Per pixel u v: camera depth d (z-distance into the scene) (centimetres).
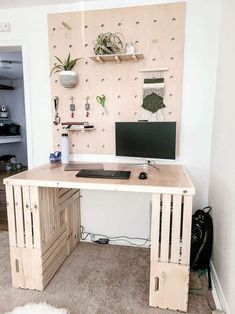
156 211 150
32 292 172
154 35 205
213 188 198
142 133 196
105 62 217
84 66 221
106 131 226
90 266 203
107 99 221
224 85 175
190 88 208
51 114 235
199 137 212
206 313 154
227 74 168
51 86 229
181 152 216
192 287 178
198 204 221
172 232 150
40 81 234
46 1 214
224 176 167
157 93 211
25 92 237
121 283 182
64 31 220
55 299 165
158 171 191
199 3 197
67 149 221
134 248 233
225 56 175
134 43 210
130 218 236
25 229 169
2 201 351
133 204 234
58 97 229
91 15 214
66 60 220
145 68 211
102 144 229
